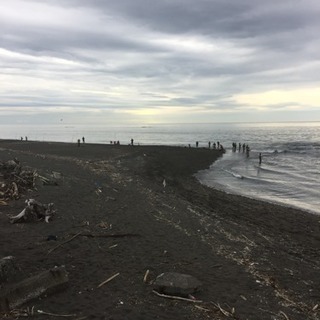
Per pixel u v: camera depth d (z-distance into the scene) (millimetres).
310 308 7820
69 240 10383
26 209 12156
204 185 31844
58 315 6102
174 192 24375
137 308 6719
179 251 10672
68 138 154500
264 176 38875
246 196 27391
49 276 6965
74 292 7125
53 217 12742
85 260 9055
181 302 7172
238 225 16250
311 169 44875
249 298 7832
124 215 14484
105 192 18969
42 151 50688
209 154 60688
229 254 10969
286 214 20547
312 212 21828
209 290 7984
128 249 10367
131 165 38469
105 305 6707
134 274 8461
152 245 10977
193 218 15758
